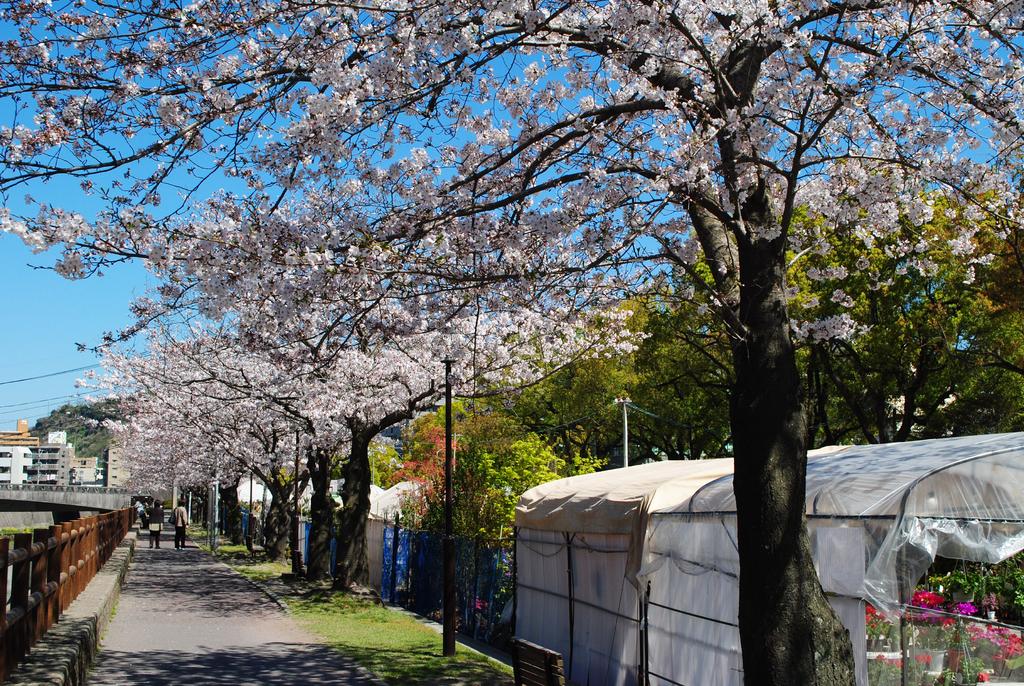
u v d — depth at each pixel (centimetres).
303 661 1256
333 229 791
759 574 680
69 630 979
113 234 730
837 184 955
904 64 762
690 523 995
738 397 715
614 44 841
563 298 935
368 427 2175
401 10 751
